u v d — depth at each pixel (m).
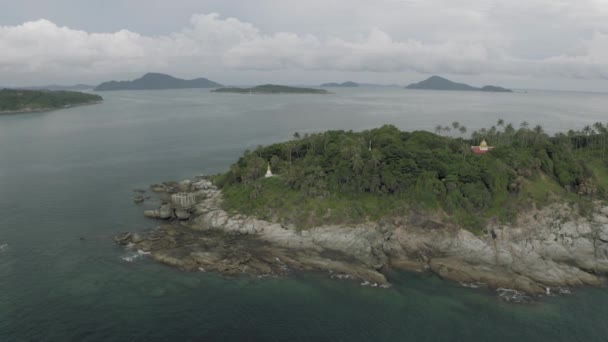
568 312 89.44
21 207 146.12
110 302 89.38
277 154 170.38
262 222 126.19
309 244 117.75
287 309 89.31
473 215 120.69
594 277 101.94
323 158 149.12
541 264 106.62
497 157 144.00
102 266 104.19
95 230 126.75
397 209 124.56
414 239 118.19
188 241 118.81
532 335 82.25
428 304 92.00
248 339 79.94
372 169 134.88
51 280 97.19
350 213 124.88
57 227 128.62
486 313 89.00
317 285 98.56
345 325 84.69
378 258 111.25
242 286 97.12
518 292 96.44
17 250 112.00
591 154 158.12
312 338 80.75
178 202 140.25
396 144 150.62
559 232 116.19
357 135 177.50
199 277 100.25
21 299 89.31
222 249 113.12
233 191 146.38
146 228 129.00
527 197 125.31
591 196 126.81
